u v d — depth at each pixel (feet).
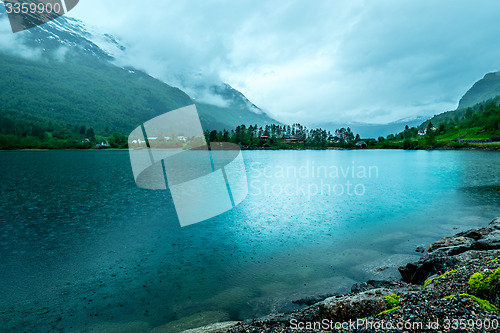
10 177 179.11
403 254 47.60
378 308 23.93
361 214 78.07
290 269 43.88
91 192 124.36
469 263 30.99
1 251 55.83
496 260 28.55
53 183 153.07
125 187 137.90
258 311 32.53
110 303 36.11
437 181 139.95
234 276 42.37
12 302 36.76
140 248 56.13
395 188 121.70
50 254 53.78
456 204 88.17
